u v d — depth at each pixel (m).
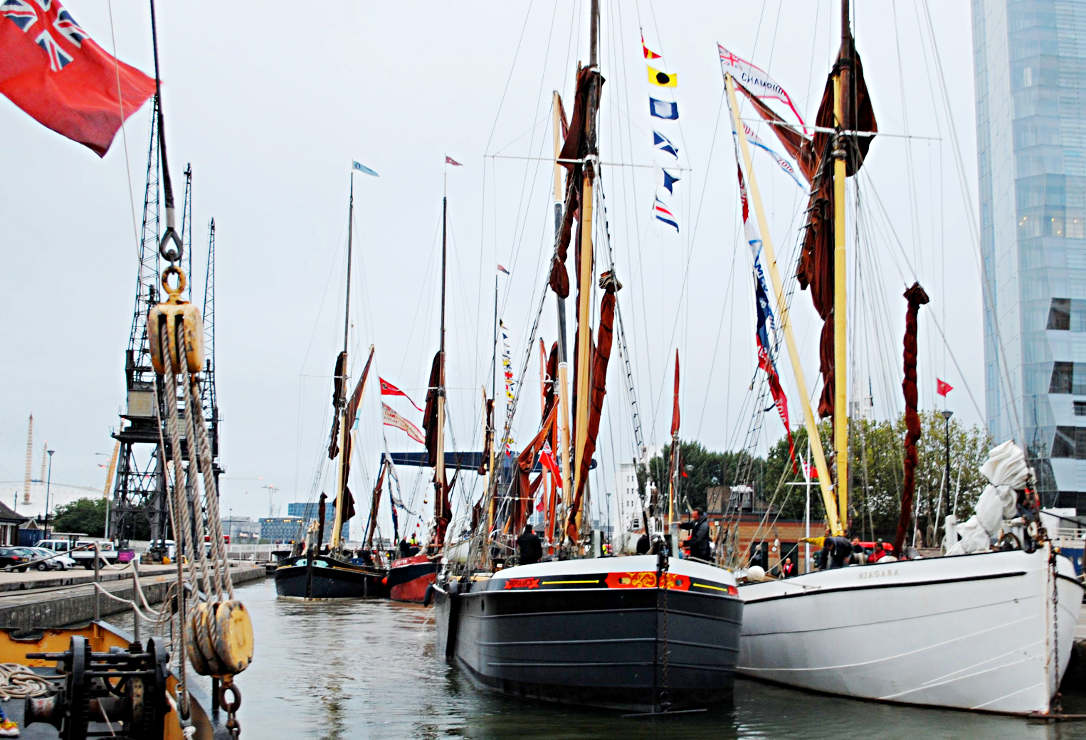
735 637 18.94
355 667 25.61
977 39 92.12
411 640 33.09
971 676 18.31
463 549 30.22
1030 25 81.06
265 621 41.38
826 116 25.67
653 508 20.14
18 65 11.74
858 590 19.70
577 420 23.28
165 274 8.49
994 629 18.05
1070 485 75.62
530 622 18.77
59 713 11.07
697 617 18.02
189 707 9.95
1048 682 17.83
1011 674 17.97
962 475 60.59
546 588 18.47
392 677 23.56
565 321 29.22
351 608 50.31
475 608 21.83
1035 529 18.50
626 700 17.77
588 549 22.64
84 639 11.12
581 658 18.00
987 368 87.12
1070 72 80.81
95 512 127.25
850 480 23.36
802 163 27.12
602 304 22.28
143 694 11.08
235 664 8.43
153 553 84.50
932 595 18.66
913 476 22.31
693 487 78.25
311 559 57.62
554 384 32.38
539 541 21.53
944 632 18.52
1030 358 78.88
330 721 17.72
